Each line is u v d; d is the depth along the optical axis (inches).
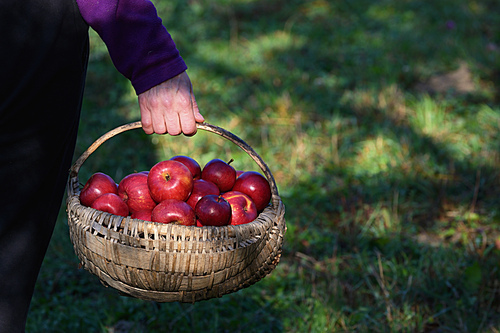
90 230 68.8
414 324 113.3
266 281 128.8
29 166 69.1
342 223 150.9
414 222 153.0
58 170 73.0
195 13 309.6
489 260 131.0
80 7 68.1
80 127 198.5
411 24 288.8
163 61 71.2
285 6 326.3
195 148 187.5
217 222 75.2
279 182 170.2
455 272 126.8
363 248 142.1
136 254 67.2
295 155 181.3
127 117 206.8
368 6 323.0
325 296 120.9
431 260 132.9
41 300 124.8
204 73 240.2
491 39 268.2
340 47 266.2
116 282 71.4
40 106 68.6
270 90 224.2
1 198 68.0
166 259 67.2
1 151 67.4
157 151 186.5
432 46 258.5
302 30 289.3
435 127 192.1
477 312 117.6
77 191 78.8
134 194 79.2
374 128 196.4
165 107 72.9
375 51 257.8
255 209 82.1
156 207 74.9
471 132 191.6
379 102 211.2
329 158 181.0
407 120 201.3
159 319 117.2
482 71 231.3
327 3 329.7
